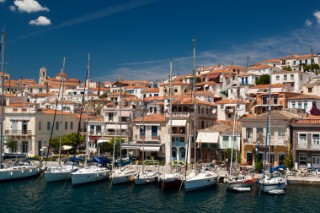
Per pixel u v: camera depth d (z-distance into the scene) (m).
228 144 82.06
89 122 103.44
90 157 86.50
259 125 75.62
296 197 54.62
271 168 63.06
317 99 91.94
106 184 65.81
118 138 89.56
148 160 78.00
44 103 140.62
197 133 86.19
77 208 51.38
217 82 151.25
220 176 66.75
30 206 52.31
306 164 70.69
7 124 99.12
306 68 156.88
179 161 76.38
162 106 111.88
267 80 137.88
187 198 55.97
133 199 55.78
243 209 49.97
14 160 81.81
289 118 72.25
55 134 104.31
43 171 73.38
